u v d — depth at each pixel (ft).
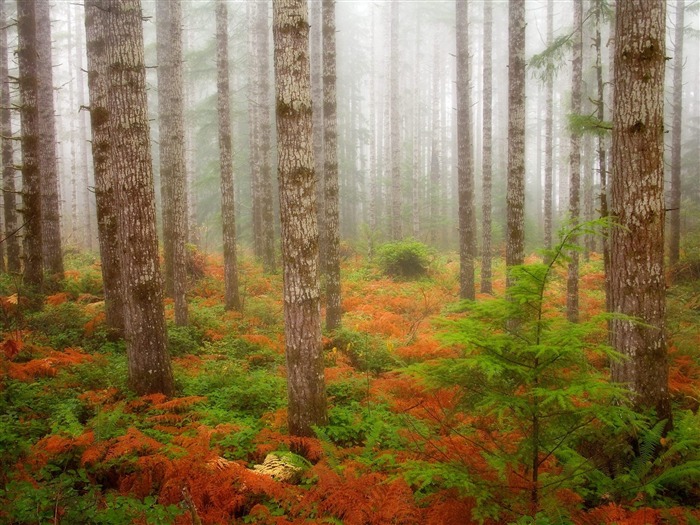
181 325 37.50
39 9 48.65
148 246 23.95
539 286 12.75
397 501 12.84
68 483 14.74
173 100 42.60
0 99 55.77
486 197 57.67
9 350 25.35
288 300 19.58
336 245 38.78
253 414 23.00
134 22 23.35
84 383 24.41
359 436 20.33
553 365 12.42
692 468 13.32
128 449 16.03
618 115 18.97
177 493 15.06
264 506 14.37
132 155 23.52
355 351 33.55
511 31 37.42
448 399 21.12
